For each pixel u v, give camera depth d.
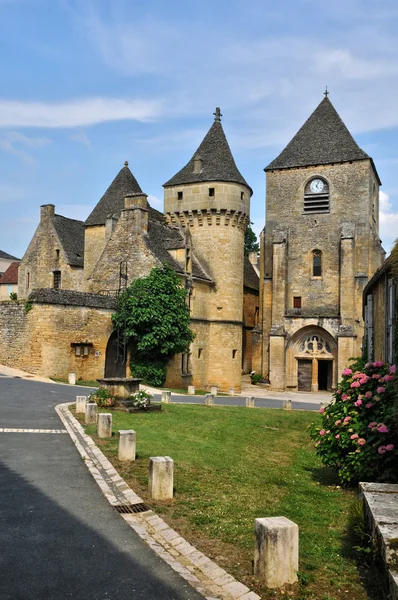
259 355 41.66
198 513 7.56
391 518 5.65
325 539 6.84
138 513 7.39
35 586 5.18
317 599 5.16
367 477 9.18
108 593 5.09
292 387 39.38
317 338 39.22
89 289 33.66
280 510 8.00
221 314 37.72
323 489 9.71
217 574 5.58
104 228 40.09
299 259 40.44
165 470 8.18
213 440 13.65
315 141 41.56
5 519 6.92
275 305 39.66
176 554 6.08
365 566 5.95
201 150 40.19
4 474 8.97
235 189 38.12
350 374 10.77
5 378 24.19
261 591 5.29
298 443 15.27
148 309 28.95
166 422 15.46
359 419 9.73
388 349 14.41
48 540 6.30
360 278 37.88
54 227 45.56
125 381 17.64
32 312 26.66
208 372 37.41
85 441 11.77
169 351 30.31
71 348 27.48
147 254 32.16
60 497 7.88
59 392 20.78
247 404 24.22
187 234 35.50
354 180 39.41
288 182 41.31
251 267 55.25
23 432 12.50
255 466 11.25
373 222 41.22
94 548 6.11
